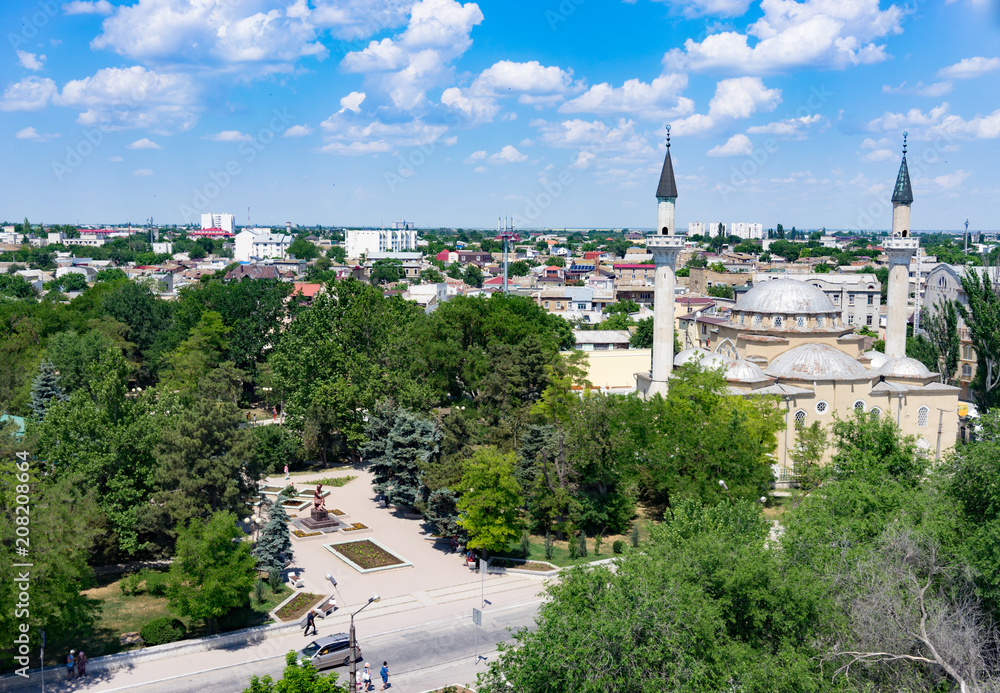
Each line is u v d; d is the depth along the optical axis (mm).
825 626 40031
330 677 37812
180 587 50906
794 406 83625
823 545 45312
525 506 74625
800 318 93250
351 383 91375
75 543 47750
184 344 115188
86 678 46344
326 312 99625
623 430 73312
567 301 197750
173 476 58438
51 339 105250
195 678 46938
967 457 50062
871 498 53531
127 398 66438
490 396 97750
